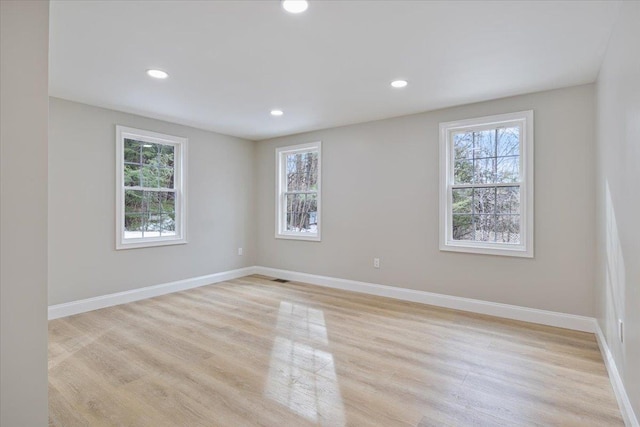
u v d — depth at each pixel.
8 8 1.38
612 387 2.22
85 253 3.82
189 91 3.43
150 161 4.51
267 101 3.73
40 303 1.46
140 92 3.45
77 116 3.75
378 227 4.50
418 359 2.62
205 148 5.08
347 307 3.97
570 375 2.38
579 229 3.23
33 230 1.44
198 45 2.48
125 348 2.81
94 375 2.36
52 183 3.57
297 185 5.45
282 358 2.64
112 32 2.29
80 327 3.29
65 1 1.93
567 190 3.28
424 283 4.14
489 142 3.77
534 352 2.75
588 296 3.20
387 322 3.45
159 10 2.03
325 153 5.00
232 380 2.30
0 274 1.37
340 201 4.86
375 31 2.28
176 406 2.01
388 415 1.93
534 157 3.43
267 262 5.73
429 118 4.08
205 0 1.93
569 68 2.85
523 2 1.95
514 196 3.62
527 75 3.00
